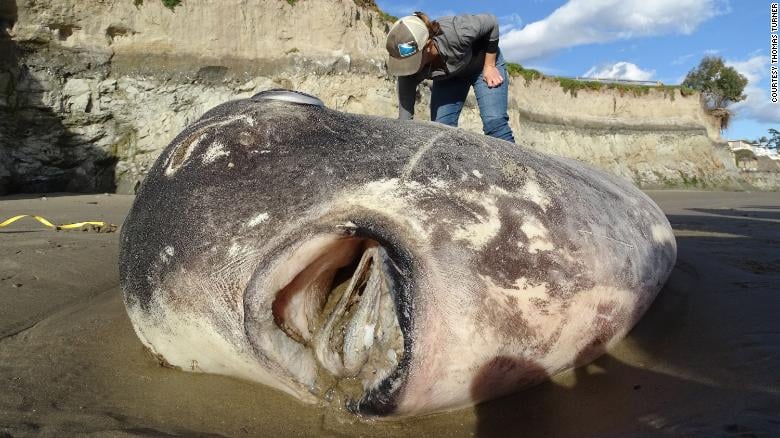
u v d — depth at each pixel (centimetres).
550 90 2245
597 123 2347
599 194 239
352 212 181
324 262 187
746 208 1027
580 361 219
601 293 209
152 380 209
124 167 1123
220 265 182
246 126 201
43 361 220
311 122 205
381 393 173
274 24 1279
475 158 205
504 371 189
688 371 214
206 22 1216
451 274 175
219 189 189
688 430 167
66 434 164
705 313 276
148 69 1165
